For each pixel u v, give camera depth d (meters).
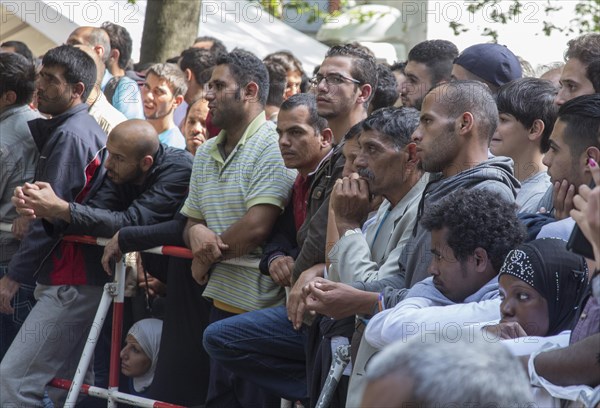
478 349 1.76
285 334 4.60
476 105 3.80
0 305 5.60
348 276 3.94
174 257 5.18
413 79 5.55
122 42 8.11
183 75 6.95
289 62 7.19
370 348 3.61
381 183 4.05
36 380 5.52
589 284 2.92
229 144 5.05
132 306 5.66
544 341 2.97
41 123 5.68
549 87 4.35
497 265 3.37
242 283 4.88
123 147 5.30
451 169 3.83
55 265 5.51
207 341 4.64
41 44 10.31
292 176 4.88
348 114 4.79
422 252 3.69
